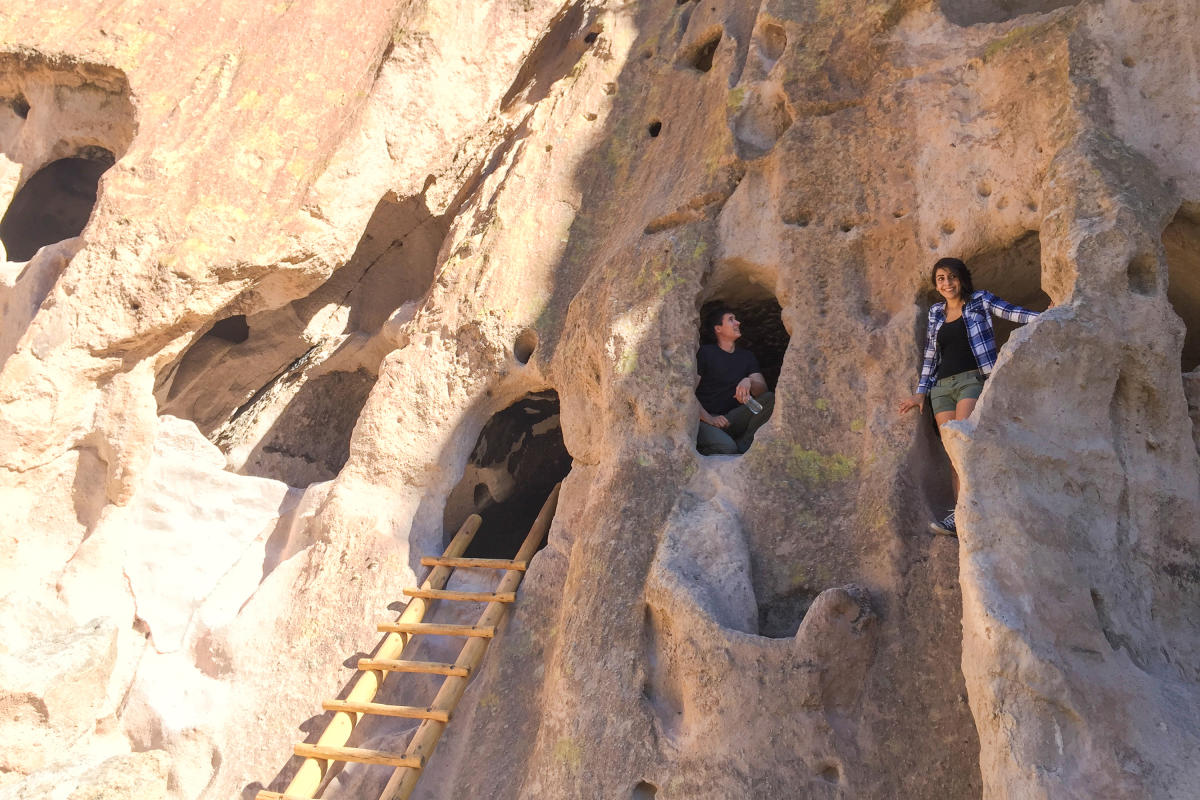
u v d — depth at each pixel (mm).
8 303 6945
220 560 6547
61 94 7270
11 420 6316
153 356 6762
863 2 5723
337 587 6047
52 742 5543
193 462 6816
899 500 4539
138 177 6715
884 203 5277
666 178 6441
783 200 5555
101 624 6047
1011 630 3281
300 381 8023
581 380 5980
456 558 6020
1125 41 4539
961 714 3988
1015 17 5281
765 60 6145
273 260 6703
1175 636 3686
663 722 4461
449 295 6762
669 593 4590
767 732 4129
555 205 6898
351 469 6430
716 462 5188
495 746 5121
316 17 7473
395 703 5570
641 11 7637
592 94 7266
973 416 3703
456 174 7859
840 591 4281
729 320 5719
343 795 5180
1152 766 3139
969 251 4879
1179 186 4266
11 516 6426
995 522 3529
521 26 7691
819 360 5145
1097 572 3592
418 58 7270
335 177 6887
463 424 6496
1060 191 4246
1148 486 3828
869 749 4043
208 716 5734
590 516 5277
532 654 5402
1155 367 3895
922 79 5324
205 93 7082
